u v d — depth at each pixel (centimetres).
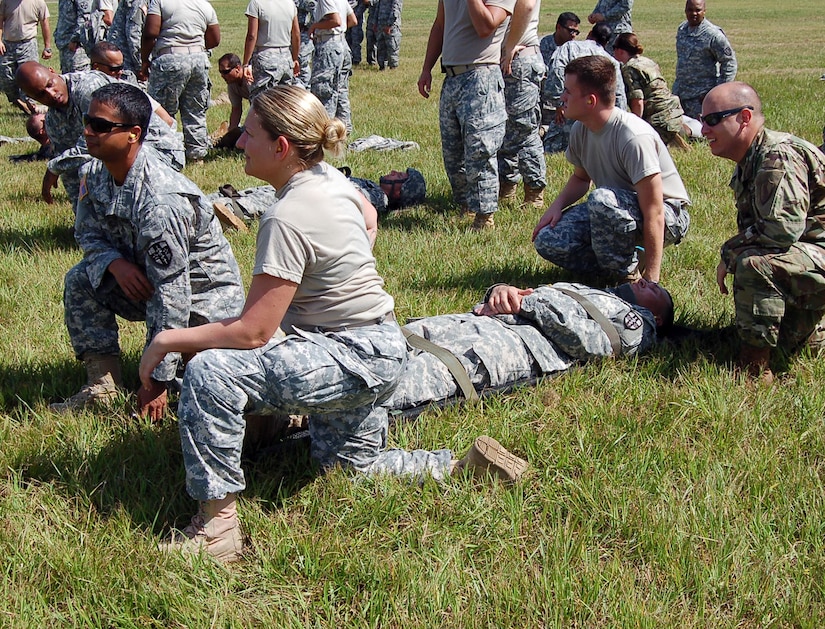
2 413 379
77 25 1244
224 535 288
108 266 362
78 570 273
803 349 429
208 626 256
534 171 745
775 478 327
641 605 263
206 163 942
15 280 553
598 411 374
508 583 272
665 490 320
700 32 1180
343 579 276
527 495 323
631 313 423
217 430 278
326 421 316
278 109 281
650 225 507
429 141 1057
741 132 398
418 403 371
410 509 312
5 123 1252
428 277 562
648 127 513
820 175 398
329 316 297
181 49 892
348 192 296
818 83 1585
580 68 506
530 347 400
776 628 259
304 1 1251
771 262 393
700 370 413
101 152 344
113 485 321
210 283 388
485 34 627
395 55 1972
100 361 388
